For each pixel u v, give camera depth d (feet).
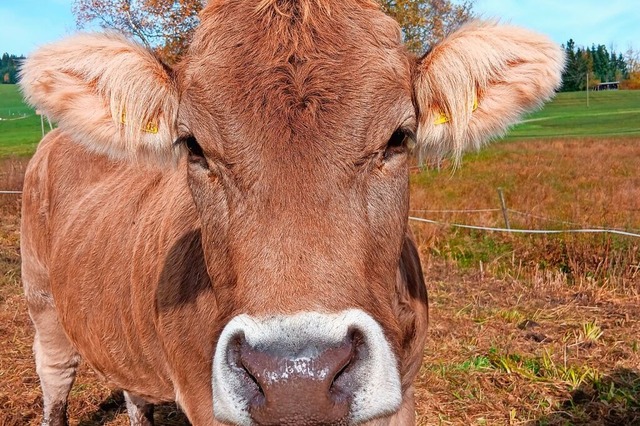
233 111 3.12
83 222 5.13
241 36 3.27
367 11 3.38
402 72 3.34
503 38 3.53
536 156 28.63
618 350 7.48
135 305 4.35
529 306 9.20
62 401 5.81
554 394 6.49
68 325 5.16
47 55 3.60
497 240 12.19
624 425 5.95
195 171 3.36
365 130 3.12
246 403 2.83
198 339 3.76
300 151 3.01
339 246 2.95
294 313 2.81
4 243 13.92
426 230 12.82
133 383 4.71
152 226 4.42
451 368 7.04
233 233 3.09
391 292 3.35
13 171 19.99
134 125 3.61
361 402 2.83
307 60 3.16
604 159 26.91
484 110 3.61
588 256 10.62
